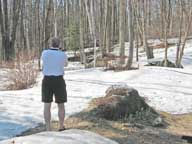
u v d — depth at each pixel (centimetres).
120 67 2116
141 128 1033
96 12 4241
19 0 3222
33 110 1124
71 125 1012
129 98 1109
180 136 1012
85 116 1062
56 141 675
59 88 929
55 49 935
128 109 1095
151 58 3111
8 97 1292
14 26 3120
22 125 1001
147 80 1755
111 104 1080
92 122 1032
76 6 4906
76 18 4719
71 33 4453
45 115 939
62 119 941
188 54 3353
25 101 1227
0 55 3472
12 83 1642
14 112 1099
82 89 1465
